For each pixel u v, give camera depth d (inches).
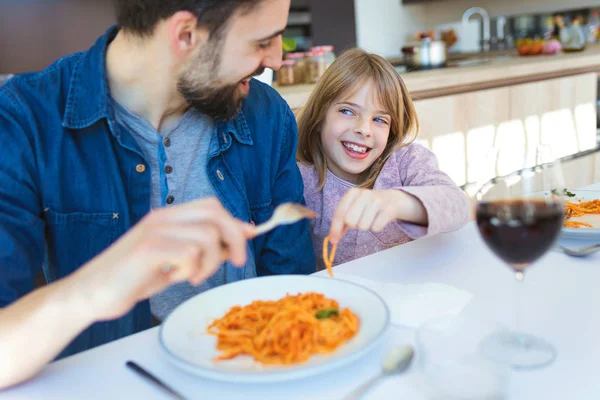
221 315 30.4
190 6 34.2
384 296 31.8
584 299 30.4
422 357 23.4
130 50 37.9
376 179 57.6
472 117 106.0
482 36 180.7
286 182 49.8
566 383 22.8
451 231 42.2
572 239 40.5
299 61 98.3
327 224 58.7
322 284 32.5
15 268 31.9
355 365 25.5
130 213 40.4
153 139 41.3
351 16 187.2
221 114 40.3
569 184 131.3
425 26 203.2
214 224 25.1
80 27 154.0
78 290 24.3
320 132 59.9
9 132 35.8
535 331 27.2
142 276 23.6
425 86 96.0
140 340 29.0
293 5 178.2
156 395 24.0
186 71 37.1
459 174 106.7
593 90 134.2
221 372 23.4
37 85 38.3
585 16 168.1
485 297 31.4
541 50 137.4
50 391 24.8
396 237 57.3
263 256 49.0
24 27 148.0
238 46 35.7
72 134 38.1
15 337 24.5
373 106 55.6
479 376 22.2
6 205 33.7
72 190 38.1
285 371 23.2
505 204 26.1
